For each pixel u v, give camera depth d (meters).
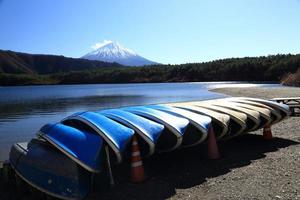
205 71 134.25
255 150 8.82
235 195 5.81
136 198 5.98
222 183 6.45
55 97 51.62
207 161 7.95
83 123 7.09
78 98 47.41
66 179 6.02
